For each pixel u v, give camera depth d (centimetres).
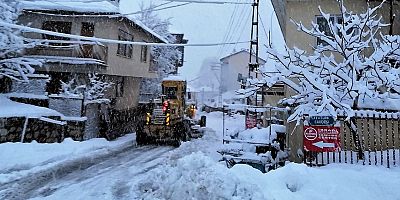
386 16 1253
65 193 742
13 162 988
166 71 3422
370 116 775
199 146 1534
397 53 859
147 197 627
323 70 873
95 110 1655
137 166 1053
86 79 1789
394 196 535
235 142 984
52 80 1816
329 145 729
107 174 932
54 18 1814
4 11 1414
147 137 1551
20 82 1614
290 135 1080
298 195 554
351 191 551
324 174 617
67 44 1769
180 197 563
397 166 726
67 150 1219
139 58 2388
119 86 2256
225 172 564
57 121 1412
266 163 869
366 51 1175
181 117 1670
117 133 1838
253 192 529
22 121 1291
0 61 1442
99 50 1778
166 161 1146
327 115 736
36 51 1764
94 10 1741
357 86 756
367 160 814
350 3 1266
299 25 964
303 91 858
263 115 1664
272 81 877
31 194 729
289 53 847
